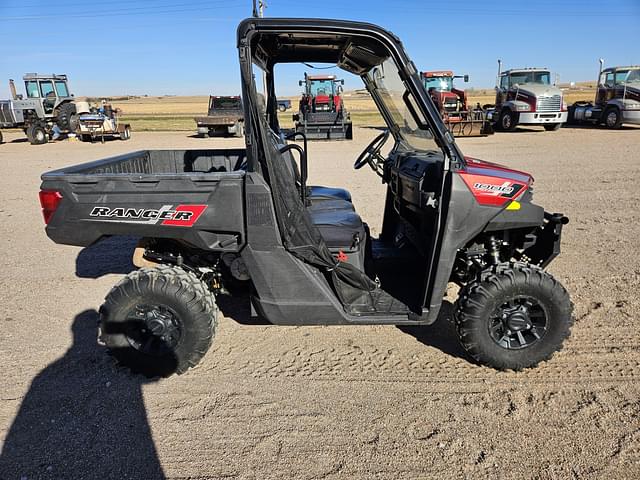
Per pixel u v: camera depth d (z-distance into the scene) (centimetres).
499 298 298
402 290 343
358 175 1044
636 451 248
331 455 251
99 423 278
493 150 1411
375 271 367
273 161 285
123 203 296
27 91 2023
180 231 297
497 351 309
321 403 292
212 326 309
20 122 1967
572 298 421
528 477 234
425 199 312
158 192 293
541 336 308
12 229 677
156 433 269
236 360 340
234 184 288
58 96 2075
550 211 708
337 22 272
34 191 947
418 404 289
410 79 280
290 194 290
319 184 939
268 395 301
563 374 315
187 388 309
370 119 3244
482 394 297
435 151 338
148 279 300
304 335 373
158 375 317
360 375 320
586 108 2158
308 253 297
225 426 274
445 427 269
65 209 300
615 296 423
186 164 464
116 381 317
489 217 290
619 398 289
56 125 2077
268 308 305
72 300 441
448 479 234
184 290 300
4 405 293
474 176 288
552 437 259
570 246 555
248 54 267
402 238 391
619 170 1035
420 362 333
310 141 1822
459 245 294
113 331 305
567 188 866
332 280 312
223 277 341
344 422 275
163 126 2933
